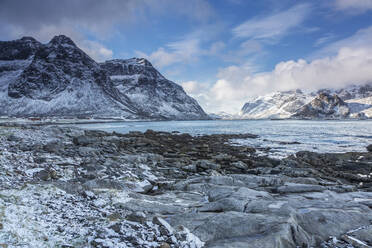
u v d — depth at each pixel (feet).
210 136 196.13
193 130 305.12
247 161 88.43
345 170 79.00
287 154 109.29
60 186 33.60
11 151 56.65
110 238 20.26
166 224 23.45
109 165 56.54
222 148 125.49
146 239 20.72
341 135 211.41
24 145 66.13
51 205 26.63
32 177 38.93
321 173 72.64
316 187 42.63
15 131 87.20
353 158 94.94
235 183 48.06
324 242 21.42
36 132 96.73
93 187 38.81
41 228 20.25
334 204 30.91
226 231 22.21
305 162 87.15
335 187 44.73
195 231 23.00
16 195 27.14
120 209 29.73
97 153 70.59
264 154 109.50
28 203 25.75
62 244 18.42
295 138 184.96
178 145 131.44
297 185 43.73
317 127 365.61
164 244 19.74
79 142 87.10
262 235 20.85
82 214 26.02
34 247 17.01
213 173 67.36
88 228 22.17
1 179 33.60
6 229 18.19
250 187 46.09
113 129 329.72
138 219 25.13
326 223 24.22
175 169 67.82
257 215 24.47
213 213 27.32
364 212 28.32
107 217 25.72
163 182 51.47
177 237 21.35
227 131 281.74
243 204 29.48
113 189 36.68
